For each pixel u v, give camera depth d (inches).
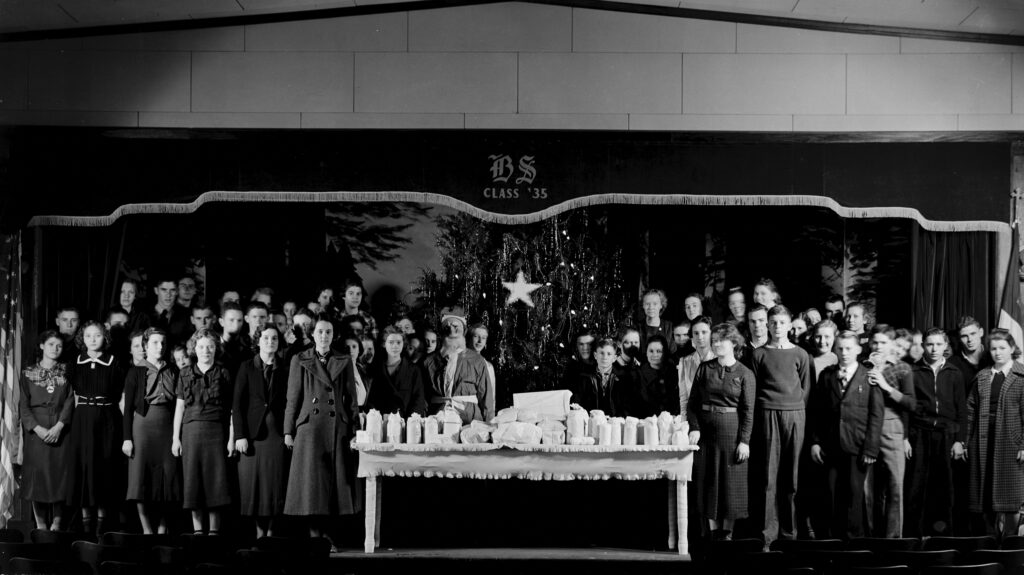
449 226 540.1
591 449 439.5
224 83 518.6
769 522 476.7
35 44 518.0
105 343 506.6
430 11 521.0
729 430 466.6
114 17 508.1
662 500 483.8
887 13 503.5
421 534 488.4
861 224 532.7
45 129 515.5
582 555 441.1
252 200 516.1
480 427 452.8
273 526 480.1
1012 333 512.7
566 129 516.1
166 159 515.5
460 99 517.7
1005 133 514.0
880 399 477.7
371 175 515.2
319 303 536.4
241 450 472.1
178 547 357.4
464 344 529.7
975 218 511.5
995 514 493.0
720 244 537.0
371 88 518.6
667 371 524.4
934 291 519.8
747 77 517.7
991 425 493.7
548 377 528.4
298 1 504.7
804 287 534.3
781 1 501.4
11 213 512.4
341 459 469.1
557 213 512.7
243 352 518.0
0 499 509.7
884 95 516.7
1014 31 511.8
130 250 531.2
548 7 521.0
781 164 514.3
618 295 535.2
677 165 514.3
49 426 493.7
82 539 383.2
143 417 485.7
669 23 519.8
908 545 379.2
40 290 522.9
